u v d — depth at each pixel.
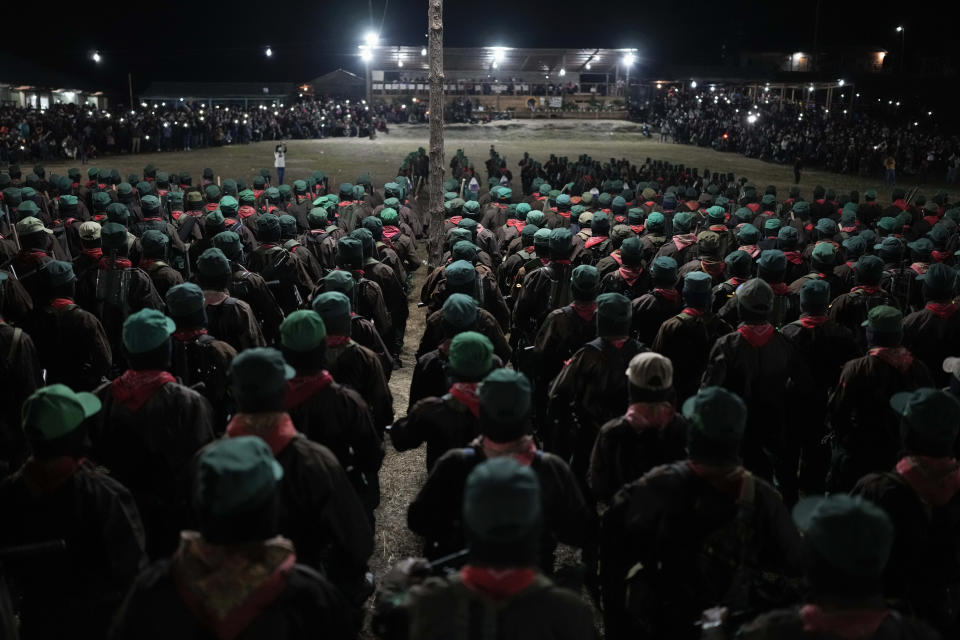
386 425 4.80
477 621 2.06
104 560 3.06
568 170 28.19
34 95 53.34
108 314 6.55
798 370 4.84
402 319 9.17
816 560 2.18
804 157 39.59
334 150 40.69
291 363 3.81
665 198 13.16
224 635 2.18
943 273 5.67
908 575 3.20
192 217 11.48
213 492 2.20
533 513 2.08
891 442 4.63
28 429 2.95
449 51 54.16
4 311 6.07
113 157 37.34
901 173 37.41
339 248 6.92
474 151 40.72
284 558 2.30
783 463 5.39
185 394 3.80
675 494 3.04
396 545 5.53
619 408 4.61
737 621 2.89
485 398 3.06
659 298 6.08
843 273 8.07
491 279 7.05
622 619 3.33
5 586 3.34
